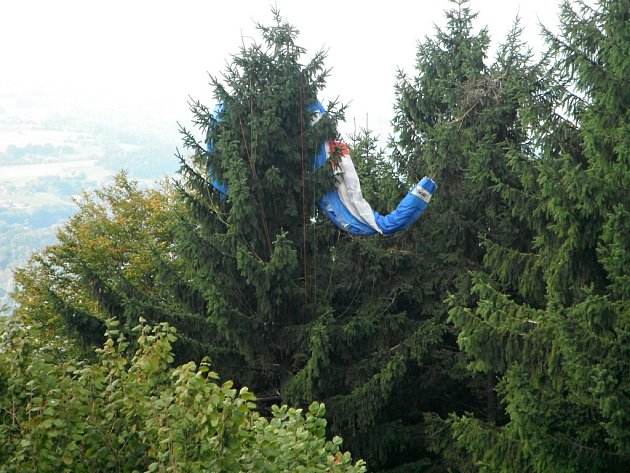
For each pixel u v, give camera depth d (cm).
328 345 2641
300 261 2878
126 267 4984
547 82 2886
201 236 2727
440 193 3067
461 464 2728
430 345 2806
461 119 2967
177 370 1302
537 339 2050
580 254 2166
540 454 1928
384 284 2983
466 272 2944
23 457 1328
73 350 3400
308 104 2795
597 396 1811
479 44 3112
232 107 2734
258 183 2727
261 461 1263
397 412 3145
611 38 2122
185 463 1237
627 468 1942
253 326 2734
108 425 1455
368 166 3397
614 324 1878
